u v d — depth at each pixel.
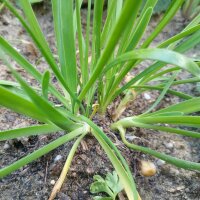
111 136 0.17
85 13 0.24
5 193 0.15
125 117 0.18
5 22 0.23
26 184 0.15
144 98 0.19
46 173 0.15
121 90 0.16
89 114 0.17
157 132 0.18
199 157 0.17
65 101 0.16
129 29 0.14
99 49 0.14
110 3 0.16
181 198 0.15
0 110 0.18
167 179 0.16
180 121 0.13
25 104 0.12
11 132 0.13
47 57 0.11
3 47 0.13
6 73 0.19
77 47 0.22
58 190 0.14
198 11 0.25
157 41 0.24
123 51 0.15
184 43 0.15
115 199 0.15
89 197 0.15
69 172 0.15
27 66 0.14
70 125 0.14
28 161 0.13
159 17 0.25
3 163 0.16
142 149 0.14
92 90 0.16
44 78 0.11
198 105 0.15
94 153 0.16
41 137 0.16
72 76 0.15
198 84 0.20
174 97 0.20
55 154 0.16
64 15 0.14
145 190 0.15
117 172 0.13
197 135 0.14
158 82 0.21
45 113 0.12
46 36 0.23
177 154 0.17
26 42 0.21
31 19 0.15
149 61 0.22
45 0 0.24
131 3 0.08
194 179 0.16
